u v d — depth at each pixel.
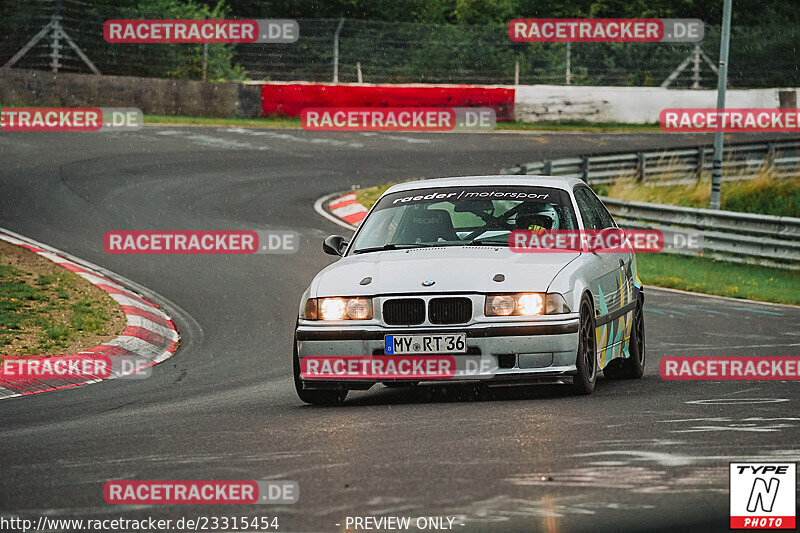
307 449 22.98
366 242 33.06
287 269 64.56
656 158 104.12
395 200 34.25
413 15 178.50
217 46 145.00
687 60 155.75
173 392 35.66
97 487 20.11
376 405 29.92
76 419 30.06
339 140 119.25
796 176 108.69
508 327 28.52
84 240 70.06
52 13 138.62
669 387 31.73
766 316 53.62
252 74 148.12
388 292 29.12
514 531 16.56
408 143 118.38
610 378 35.59
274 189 90.44
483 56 152.88
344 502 18.36
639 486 18.91
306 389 30.34
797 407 27.00
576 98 141.50
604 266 32.69
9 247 65.56
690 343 44.03
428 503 18.12
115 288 57.16
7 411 32.50
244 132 121.25
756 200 102.38
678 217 82.06
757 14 184.88
